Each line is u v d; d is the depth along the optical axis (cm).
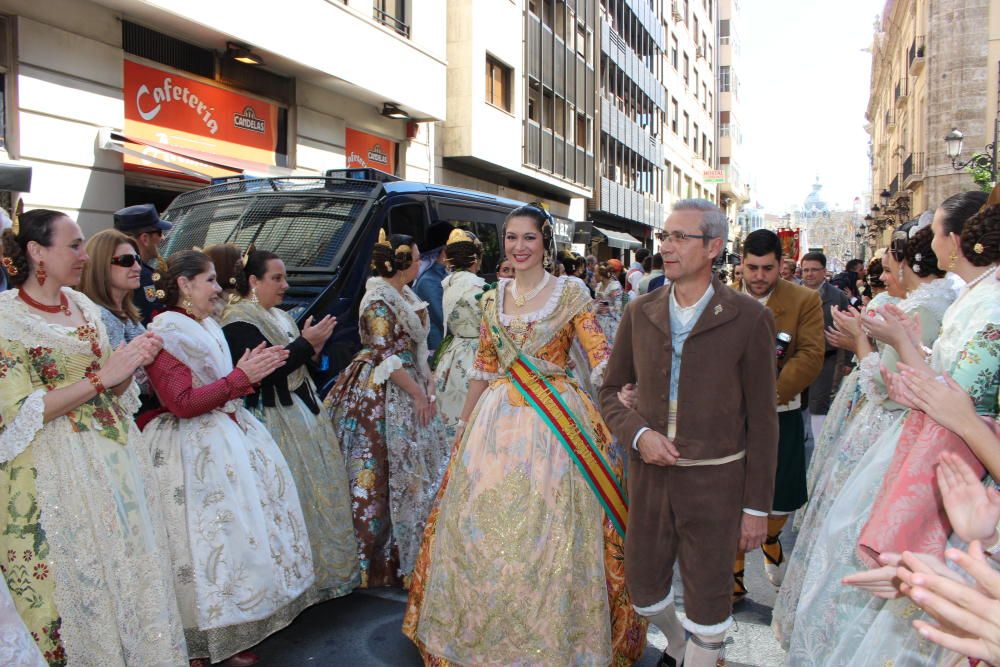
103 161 892
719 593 255
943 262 250
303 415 378
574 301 306
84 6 864
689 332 260
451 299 490
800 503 378
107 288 332
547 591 274
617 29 2867
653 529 268
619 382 287
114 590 255
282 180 677
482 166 1834
